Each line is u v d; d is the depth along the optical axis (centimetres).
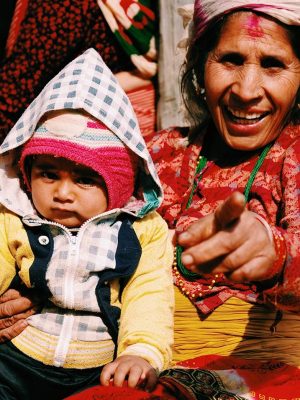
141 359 224
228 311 251
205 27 260
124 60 379
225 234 178
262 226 187
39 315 249
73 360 244
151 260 249
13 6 453
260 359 248
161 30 367
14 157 258
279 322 249
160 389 219
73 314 246
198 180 270
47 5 374
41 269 244
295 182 248
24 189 260
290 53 253
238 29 253
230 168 265
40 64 375
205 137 278
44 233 249
